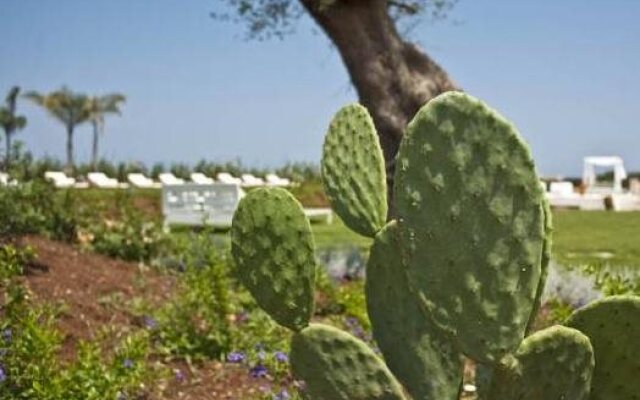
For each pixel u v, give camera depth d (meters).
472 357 3.07
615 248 18.73
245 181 47.41
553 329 3.04
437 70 15.14
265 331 8.04
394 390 3.71
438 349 3.73
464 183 3.03
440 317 3.08
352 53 14.93
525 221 3.01
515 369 3.05
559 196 36.09
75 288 8.80
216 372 7.33
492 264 3.02
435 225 3.06
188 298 7.94
